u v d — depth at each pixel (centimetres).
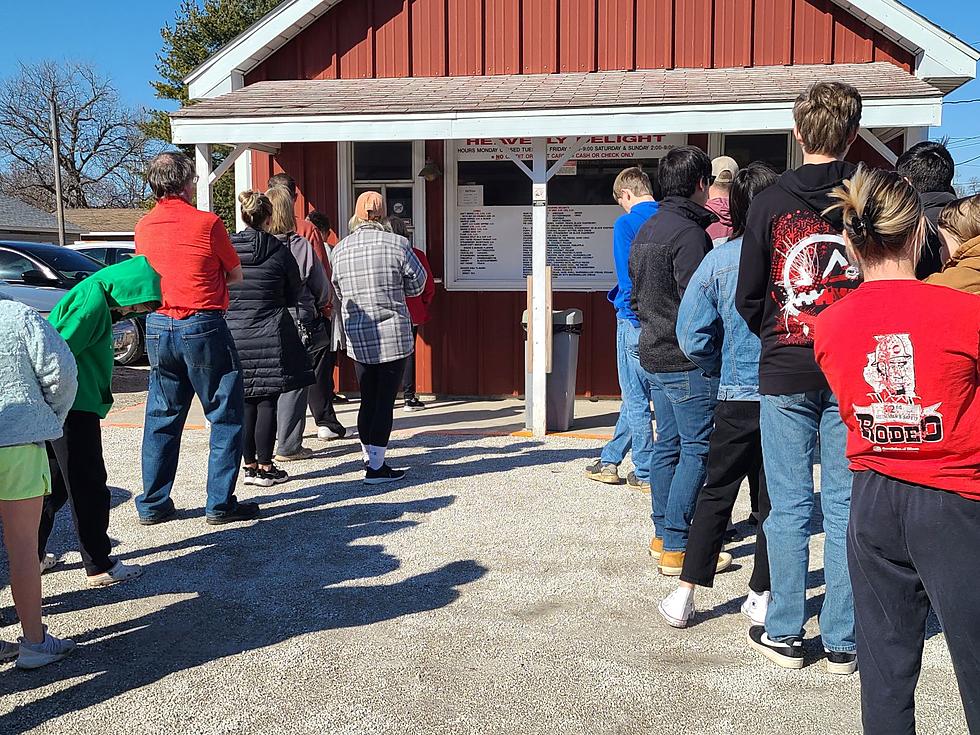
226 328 500
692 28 857
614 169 877
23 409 321
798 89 694
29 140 5647
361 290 573
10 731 297
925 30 809
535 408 729
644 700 316
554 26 873
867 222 235
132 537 492
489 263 902
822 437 324
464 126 700
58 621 385
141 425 791
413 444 707
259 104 760
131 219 5038
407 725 300
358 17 899
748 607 383
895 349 226
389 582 427
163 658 350
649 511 534
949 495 221
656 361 405
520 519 520
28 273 1071
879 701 238
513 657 349
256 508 522
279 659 348
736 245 352
